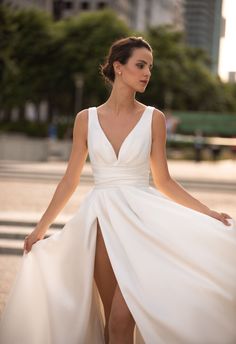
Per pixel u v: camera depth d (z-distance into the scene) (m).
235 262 3.90
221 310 3.82
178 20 190.88
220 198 17.77
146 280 3.86
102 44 62.12
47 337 4.03
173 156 48.78
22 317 4.04
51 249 4.10
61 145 37.94
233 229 3.97
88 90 62.22
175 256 3.91
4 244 9.47
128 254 3.93
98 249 4.11
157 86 68.75
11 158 32.56
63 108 67.88
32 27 62.34
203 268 3.86
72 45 62.06
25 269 4.10
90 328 4.16
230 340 3.81
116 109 4.16
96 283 4.19
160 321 3.77
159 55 70.94
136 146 4.06
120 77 4.14
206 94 83.56
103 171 4.12
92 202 4.12
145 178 4.16
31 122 64.69
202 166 37.09
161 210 3.99
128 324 3.92
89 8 117.38
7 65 57.47
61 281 4.05
